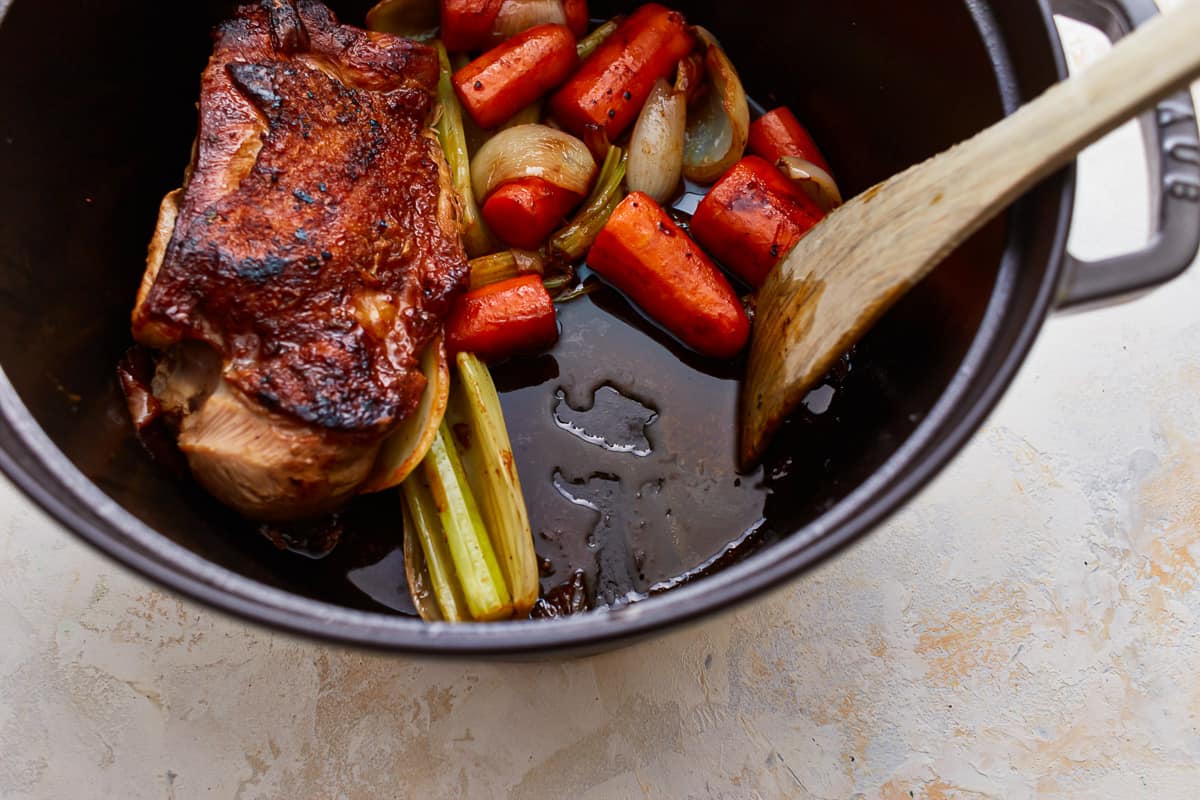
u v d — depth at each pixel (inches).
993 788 14.2
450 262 14.0
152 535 11.6
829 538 11.5
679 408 15.1
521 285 14.8
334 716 14.3
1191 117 12.0
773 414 14.0
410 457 13.8
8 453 11.6
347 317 13.2
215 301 12.9
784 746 14.3
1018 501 15.1
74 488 11.7
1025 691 14.5
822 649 14.6
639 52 15.5
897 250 12.7
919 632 14.7
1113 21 12.5
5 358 12.7
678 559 14.5
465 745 14.3
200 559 11.5
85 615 14.4
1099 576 14.8
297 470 13.1
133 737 14.1
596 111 15.3
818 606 14.7
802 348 13.7
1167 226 11.9
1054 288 11.9
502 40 15.7
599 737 14.3
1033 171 11.8
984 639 14.6
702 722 14.4
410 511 14.2
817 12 15.0
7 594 14.4
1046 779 14.3
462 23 15.4
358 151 13.8
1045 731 14.4
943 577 14.8
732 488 14.7
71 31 13.5
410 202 14.0
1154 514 15.0
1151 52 11.2
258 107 13.5
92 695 14.2
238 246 13.0
